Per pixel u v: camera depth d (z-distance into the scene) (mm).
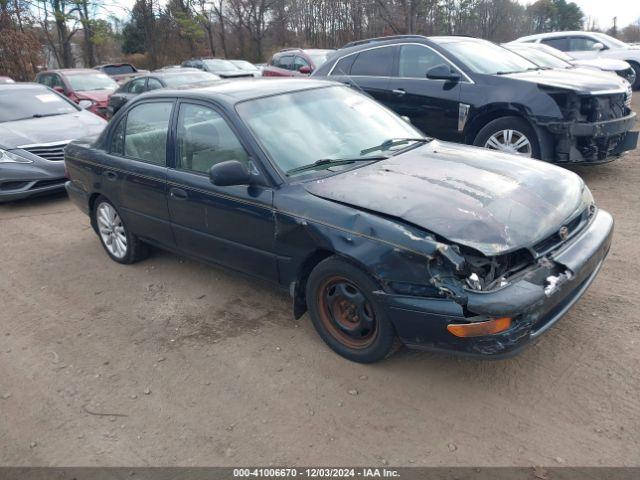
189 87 4566
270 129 3867
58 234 6473
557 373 3225
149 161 4574
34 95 9156
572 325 3664
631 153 8211
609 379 3133
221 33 42031
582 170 7414
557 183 3549
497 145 6695
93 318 4371
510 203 3178
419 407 3055
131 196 4766
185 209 4223
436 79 7047
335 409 3098
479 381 3219
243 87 4312
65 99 9406
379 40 7836
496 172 3600
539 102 6211
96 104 13859
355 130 4203
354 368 3426
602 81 6465
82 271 5316
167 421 3121
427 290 2881
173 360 3699
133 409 3246
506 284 2832
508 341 2770
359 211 3170
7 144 7543
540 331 2920
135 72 23188
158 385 3449
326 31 38344
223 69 21594
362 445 2824
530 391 3104
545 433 2795
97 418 3199
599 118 6160
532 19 51906
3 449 3021
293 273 3578
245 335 3918
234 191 3770
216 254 4176
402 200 3174
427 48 7246
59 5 32094
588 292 4074
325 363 3506
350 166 3754
